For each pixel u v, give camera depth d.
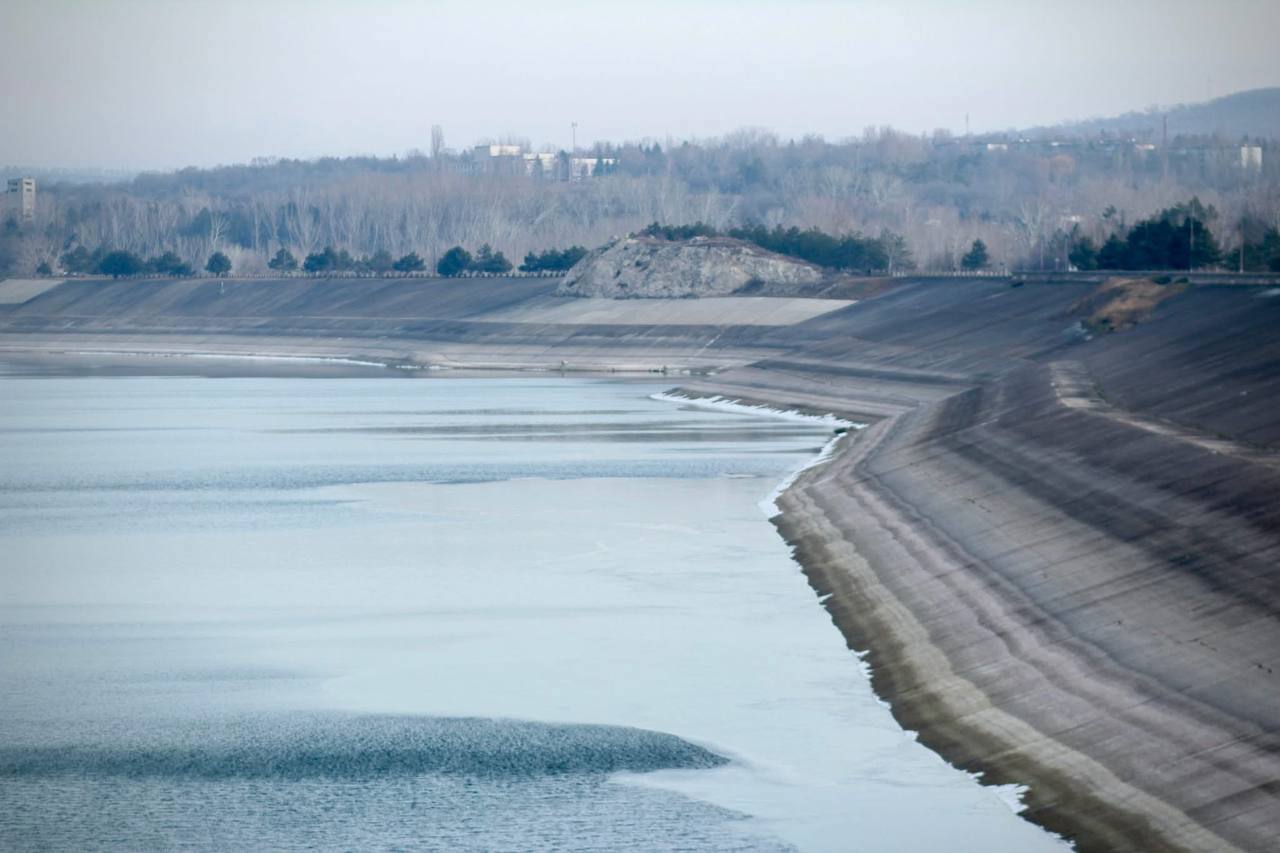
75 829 53.47
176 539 107.25
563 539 104.19
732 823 53.25
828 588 87.62
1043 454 111.69
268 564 97.38
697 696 67.38
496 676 70.69
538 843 51.75
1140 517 85.44
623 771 58.41
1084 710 60.22
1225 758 53.09
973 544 90.44
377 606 85.12
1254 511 78.88
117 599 88.00
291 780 57.88
